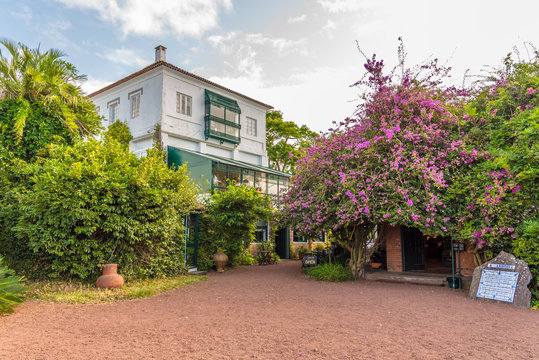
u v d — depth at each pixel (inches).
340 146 422.0
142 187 365.7
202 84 866.8
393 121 384.5
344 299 309.3
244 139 975.0
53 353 164.7
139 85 829.8
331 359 159.2
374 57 409.4
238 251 602.2
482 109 414.6
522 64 397.1
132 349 172.2
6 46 447.8
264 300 306.2
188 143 831.1
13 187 391.5
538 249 297.9
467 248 419.2
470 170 371.9
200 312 258.1
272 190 850.1
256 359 159.2
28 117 434.0
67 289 320.8
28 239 361.1
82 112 502.3
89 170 339.6
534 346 178.7
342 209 372.2
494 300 299.3
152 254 410.0
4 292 242.8
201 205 557.3
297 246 841.5
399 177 357.7
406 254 467.2
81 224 345.4
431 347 176.6
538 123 313.0
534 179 315.3
